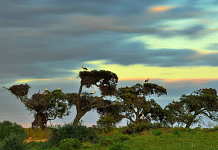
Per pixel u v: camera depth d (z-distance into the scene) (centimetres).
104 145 2597
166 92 7075
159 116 6881
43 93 6862
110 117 6244
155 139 2694
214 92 7106
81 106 7075
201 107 6944
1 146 2339
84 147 2542
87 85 7012
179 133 2869
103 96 7069
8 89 6781
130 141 2686
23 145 2417
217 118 6944
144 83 7088
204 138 2636
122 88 7125
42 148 2686
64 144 2527
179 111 6950
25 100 6719
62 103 6800
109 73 6975
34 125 6638
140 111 6888
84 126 2873
